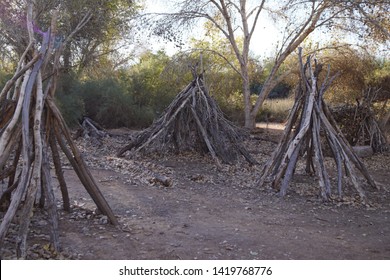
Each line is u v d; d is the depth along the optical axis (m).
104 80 20.59
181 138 11.48
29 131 5.20
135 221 5.97
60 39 5.88
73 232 5.27
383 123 17.69
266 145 15.85
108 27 20.59
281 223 6.30
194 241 5.26
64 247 4.74
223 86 24.06
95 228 5.48
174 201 7.28
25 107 4.95
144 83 22.45
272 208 7.15
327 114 8.91
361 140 14.66
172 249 4.93
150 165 10.25
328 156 13.25
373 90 16.28
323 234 5.84
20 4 16.52
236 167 10.66
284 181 7.99
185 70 20.69
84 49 20.64
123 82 21.92
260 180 8.62
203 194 7.94
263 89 21.55
